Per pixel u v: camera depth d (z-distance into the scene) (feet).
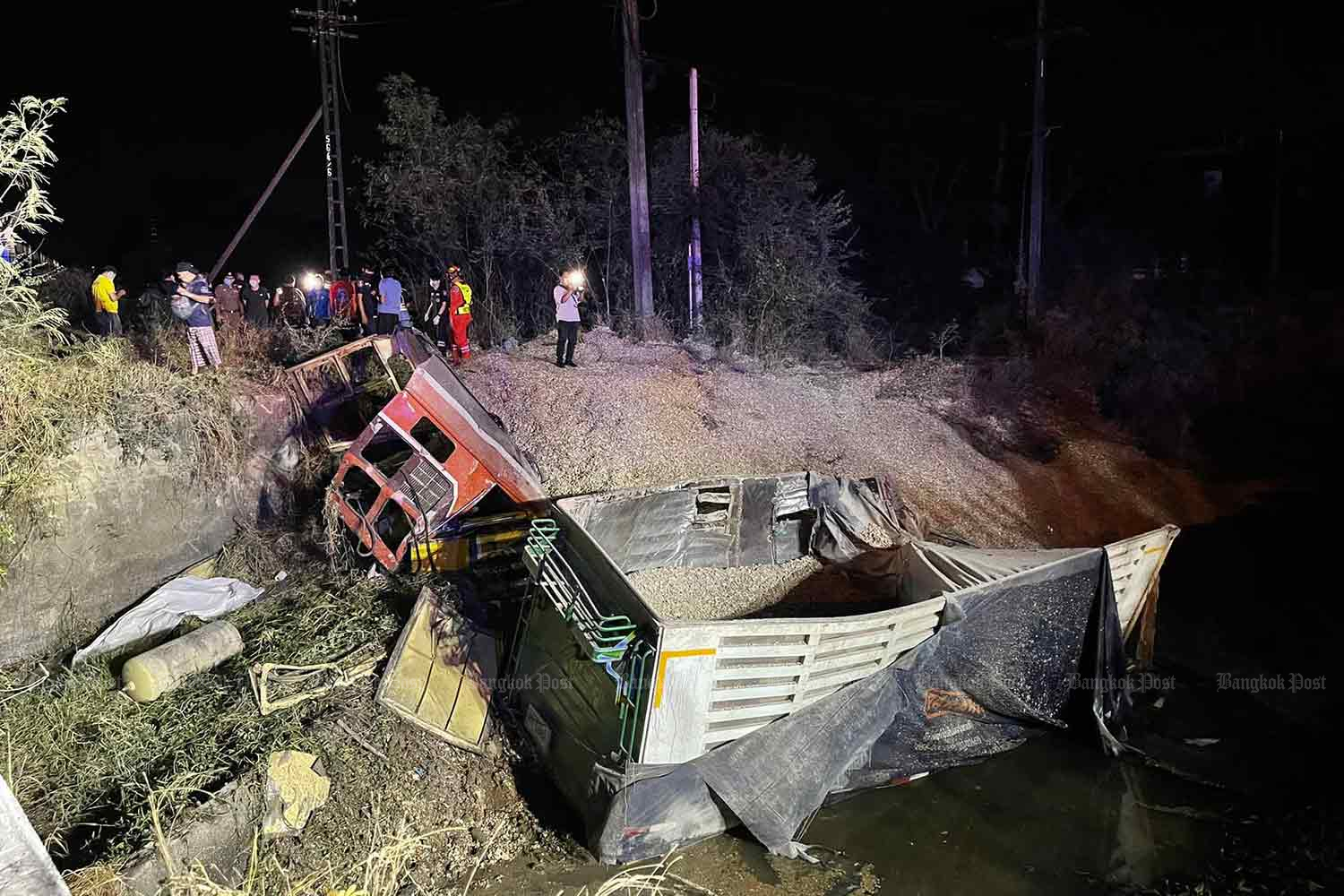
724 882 19.81
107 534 27.35
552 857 20.49
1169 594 34.88
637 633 19.98
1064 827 22.13
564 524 24.54
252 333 39.50
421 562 28.35
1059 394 52.34
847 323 55.42
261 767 20.10
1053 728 25.88
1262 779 24.02
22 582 25.08
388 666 23.66
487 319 52.95
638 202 49.57
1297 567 36.88
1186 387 54.90
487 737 23.57
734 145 55.62
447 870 20.03
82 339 33.30
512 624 27.14
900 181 89.25
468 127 55.88
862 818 22.36
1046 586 25.27
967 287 75.10
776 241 53.16
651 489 28.32
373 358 41.63
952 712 24.26
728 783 20.43
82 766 20.42
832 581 30.14
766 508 30.63
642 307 50.52
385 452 33.88
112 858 17.30
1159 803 23.08
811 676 21.36
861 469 38.11
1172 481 44.80
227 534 31.48
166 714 22.29
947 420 46.01
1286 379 59.36
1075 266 79.51
